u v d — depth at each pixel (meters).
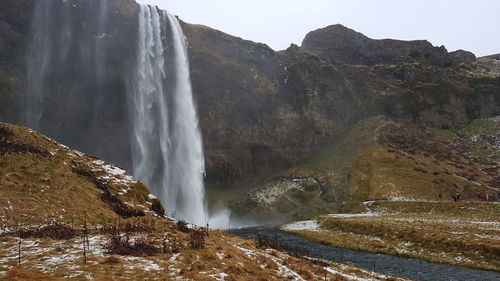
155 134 137.50
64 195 35.44
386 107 174.12
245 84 165.12
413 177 115.69
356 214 92.88
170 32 151.38
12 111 112.56
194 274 17.22
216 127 152.38
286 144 159.25
